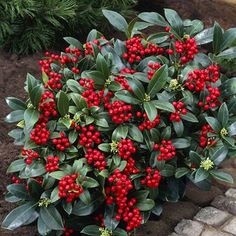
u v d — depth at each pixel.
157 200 0.97
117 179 0.87
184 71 0.95
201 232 0.99
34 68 1.35
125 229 0.95
